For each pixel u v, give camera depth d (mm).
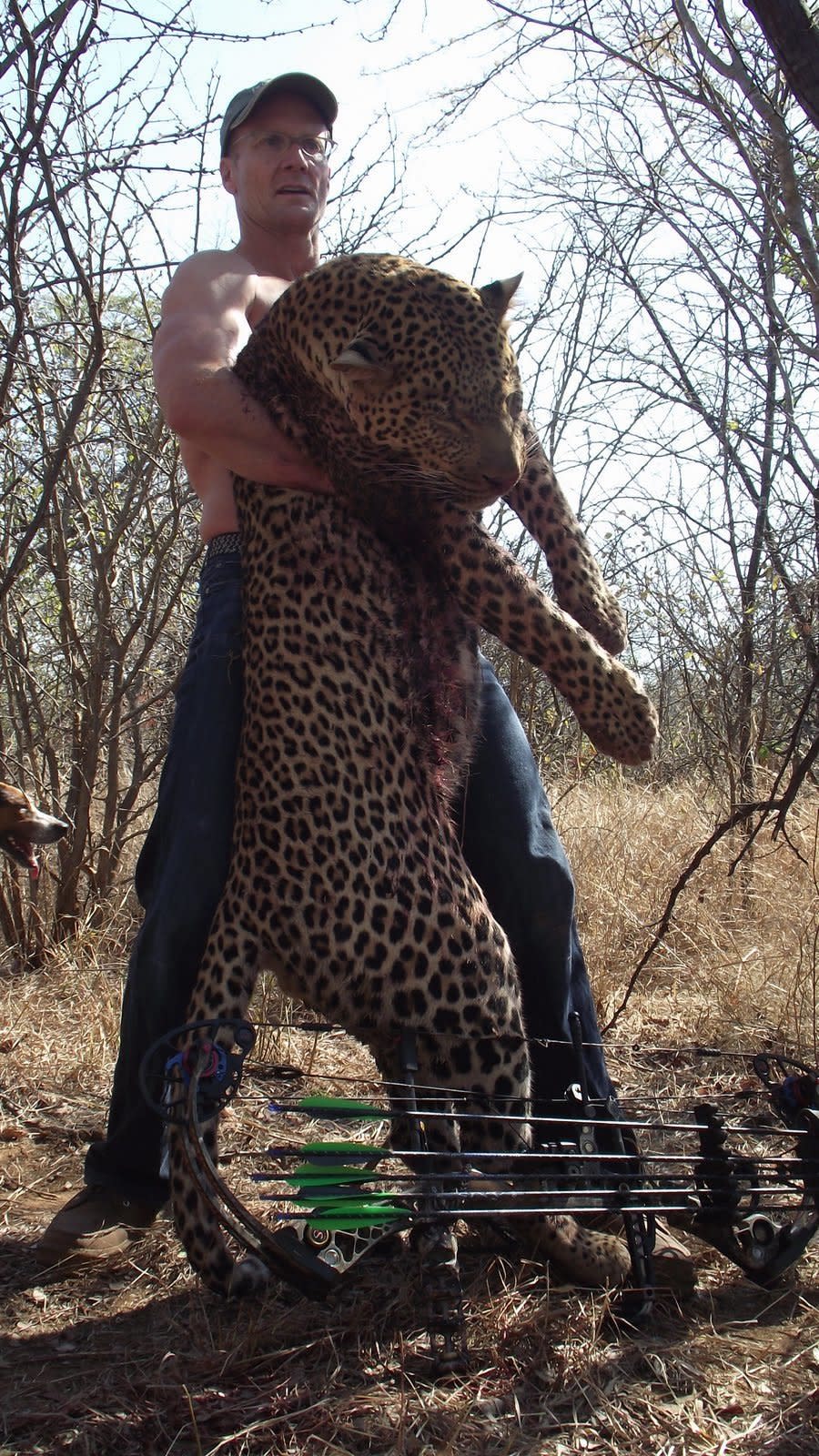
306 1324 3027
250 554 3424
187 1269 3355
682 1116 4203
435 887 3150
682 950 5746
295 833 3145
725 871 6375
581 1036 3584
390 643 3316
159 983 3332
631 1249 3039
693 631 8469
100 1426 2695
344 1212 2713
